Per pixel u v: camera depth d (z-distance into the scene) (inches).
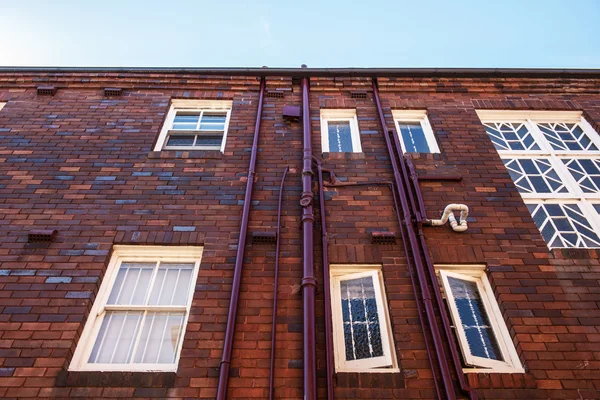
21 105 308.7
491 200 249.1
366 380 171.3
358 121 305.3
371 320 199.6
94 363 181.9
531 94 339.9
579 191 269.3
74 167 260.2
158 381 168.4
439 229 231.0
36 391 164.2
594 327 190.1
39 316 186.9
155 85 333.4
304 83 331.6
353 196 247.4
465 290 213.3
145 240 219.3
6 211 231.3
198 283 201.9
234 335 182.9
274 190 249.8
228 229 227.0
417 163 271.3
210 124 314.7
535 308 196.7
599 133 310.2
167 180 253.9
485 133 298.5
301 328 186.4
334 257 215.2
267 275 206.1
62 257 210.5
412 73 338.0
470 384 171.5
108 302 203.3
